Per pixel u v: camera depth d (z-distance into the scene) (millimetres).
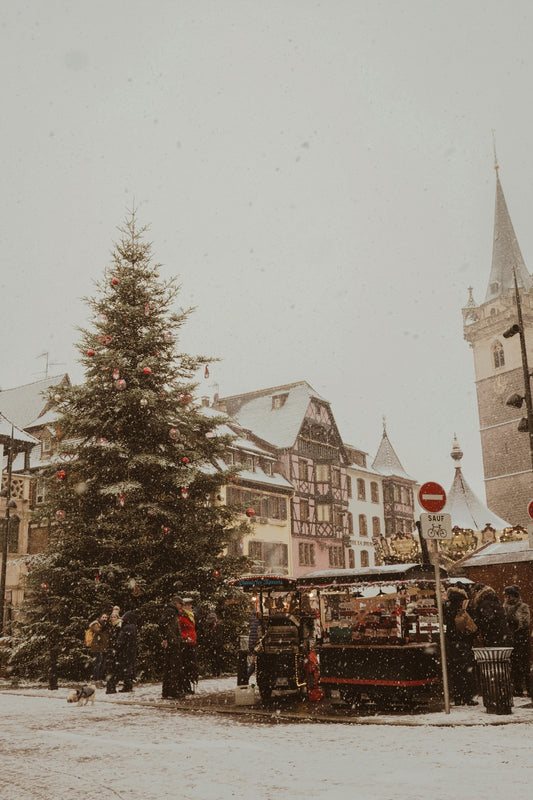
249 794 5504
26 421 38094
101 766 6793
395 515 61500
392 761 6613
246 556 19516
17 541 30594
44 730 9289
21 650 17766
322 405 54875
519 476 66812
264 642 11781
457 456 29828
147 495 19203
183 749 7578
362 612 11094
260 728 9070
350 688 10898
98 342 19703
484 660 9570
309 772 6234
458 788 5488
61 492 18688
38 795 5648
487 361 71875
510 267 75125
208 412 48000
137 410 19188
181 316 20750
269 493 45875
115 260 20734
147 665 17219
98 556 18203
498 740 7539
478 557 18219
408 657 10281
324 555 50531
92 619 17375
